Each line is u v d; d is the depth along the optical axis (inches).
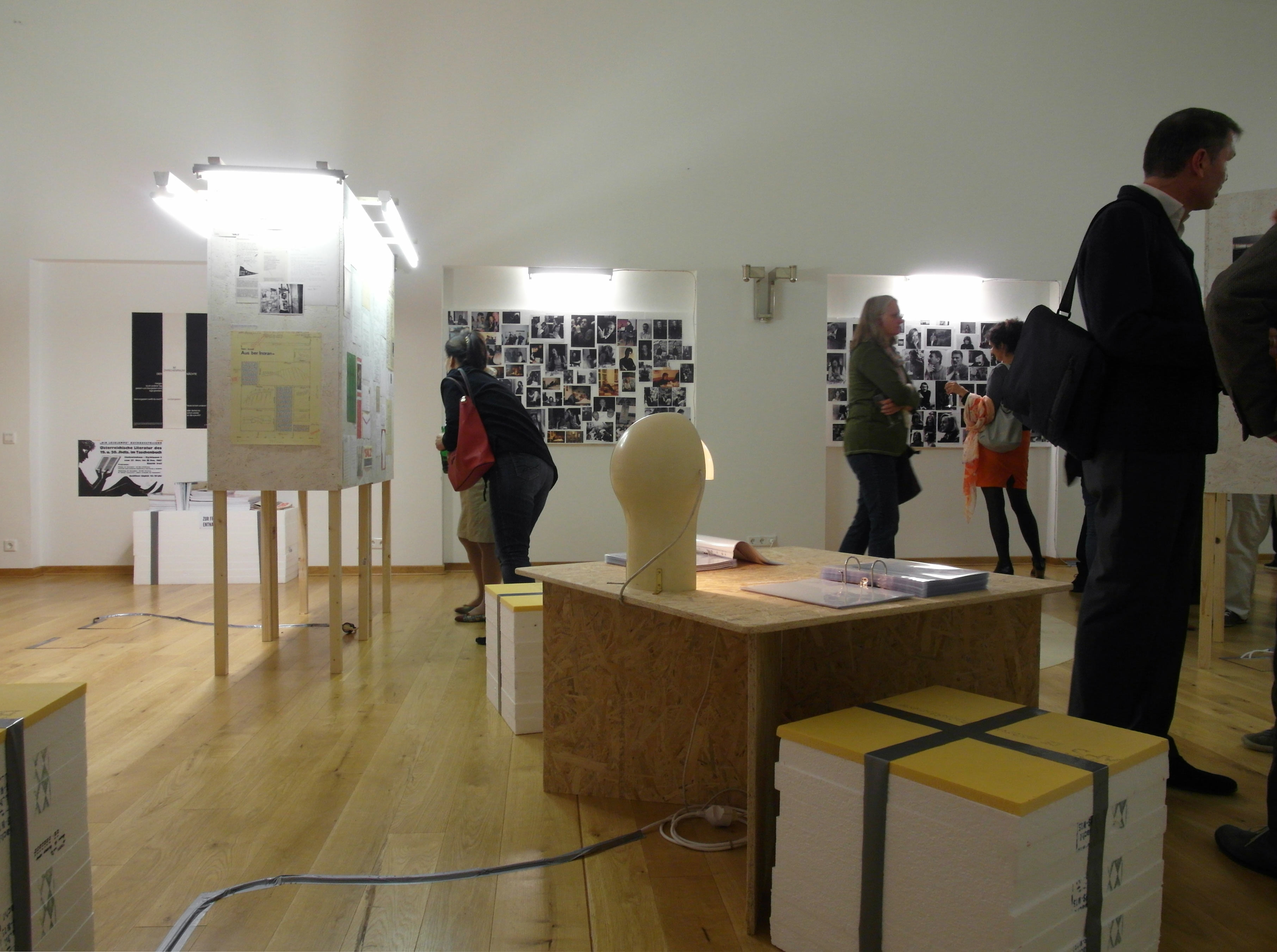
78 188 222.8
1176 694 74.9
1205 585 124.4
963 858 40.6
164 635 150.8
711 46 239.0
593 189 236.4
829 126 242.5
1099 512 73.4
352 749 89.4
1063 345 72.3
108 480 229.8
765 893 54.5
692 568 63.1
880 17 242.8
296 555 226.5
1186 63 251.1
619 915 55.9
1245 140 253.3
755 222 240.7
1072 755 45.2
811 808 48.8
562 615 76.2
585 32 235.3
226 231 118.1
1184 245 74.8
